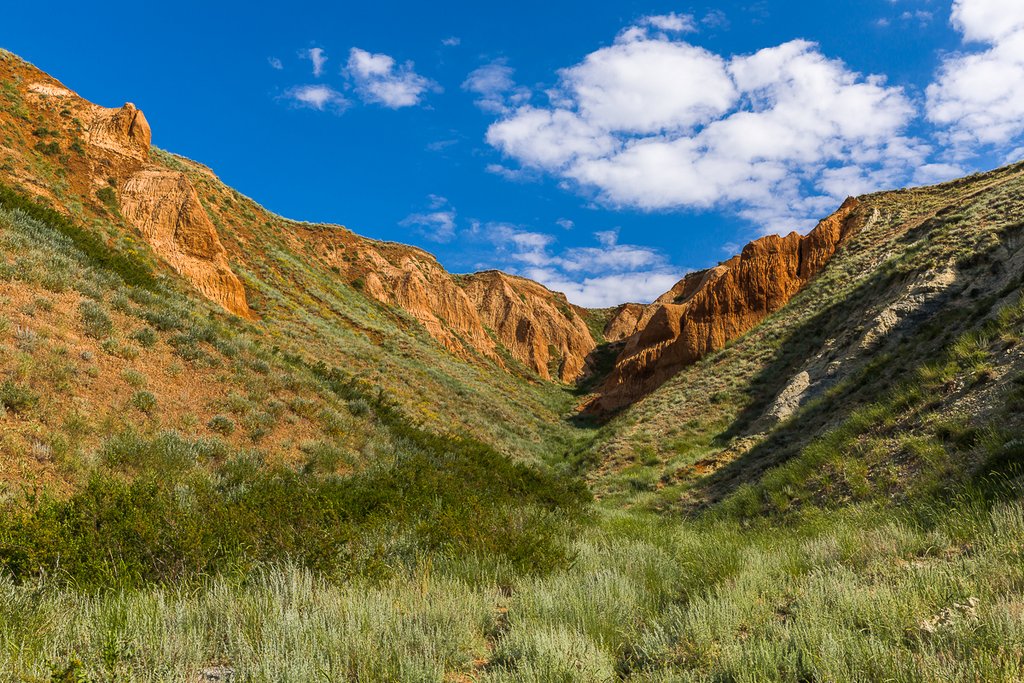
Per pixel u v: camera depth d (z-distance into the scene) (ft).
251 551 20.66
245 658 11.26
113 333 46.98
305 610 14.14
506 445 100.58
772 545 26.86
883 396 47.73
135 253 82.53
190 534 19.66
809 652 10.88
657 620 15.38
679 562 24.39
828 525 29.40
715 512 48.49
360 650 11.99
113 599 14.78
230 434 43.27
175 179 111.14
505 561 22.44
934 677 9.34
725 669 11.28
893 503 30.19
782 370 99.04
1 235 50.72
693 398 107.45
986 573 14.29
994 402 32.89
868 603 13.08
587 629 14.87
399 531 27.66
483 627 15.74
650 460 83.66
